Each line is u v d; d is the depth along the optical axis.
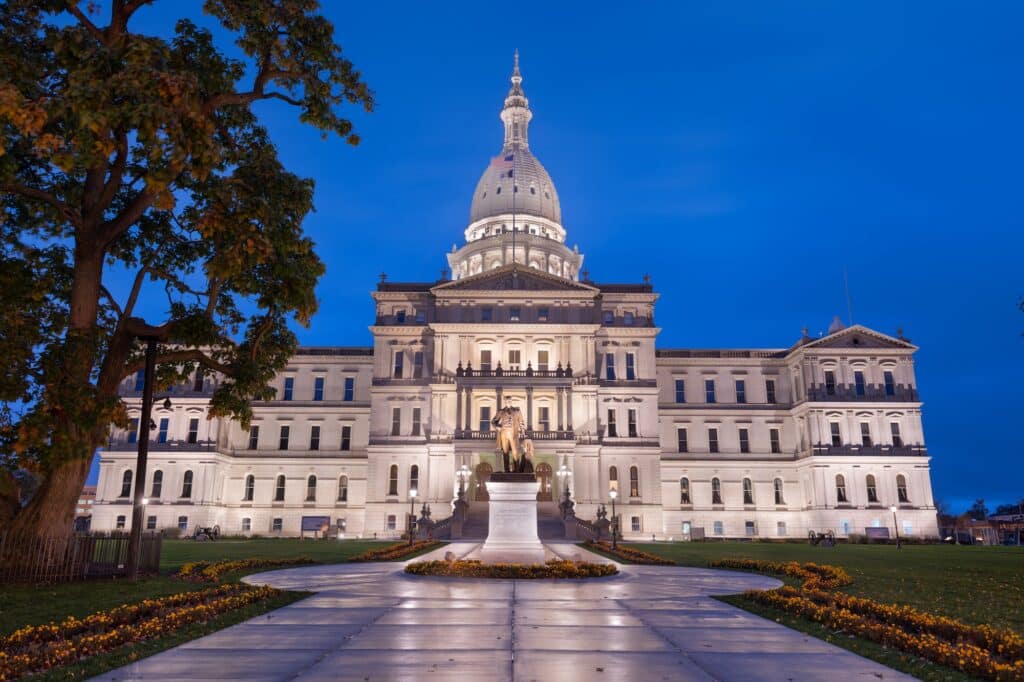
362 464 91.00
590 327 82.56
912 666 11.16
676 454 93.06
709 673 10.63
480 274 85.88
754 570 29.81
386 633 13.62
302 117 26.47
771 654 11.96
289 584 22.48
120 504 85.50
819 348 90.94
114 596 19.20
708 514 91.44
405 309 86.88
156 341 24.97
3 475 22.42
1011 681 10.06
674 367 96.00
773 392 95.38
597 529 62.03
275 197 25.72
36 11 23.11
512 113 135.88
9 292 23.72
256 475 90.94
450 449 79.19
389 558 35.50
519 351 83.19
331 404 92.75
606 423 83.56
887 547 66.44
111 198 25.02
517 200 124.00
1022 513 144.88
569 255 120.12
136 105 19.50
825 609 15.62
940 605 19.27
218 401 26.42
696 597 19.38
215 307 28.41
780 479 92.69
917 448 88.12
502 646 12.41
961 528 108.62
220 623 14.65
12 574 22.39
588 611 16.52
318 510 90.00
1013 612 18.31
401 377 84.31
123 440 87.38
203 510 85.25
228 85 24.64
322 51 25.48
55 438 21.03
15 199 25.30
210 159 20.89
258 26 24.64
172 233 28.45
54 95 19.86
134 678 10.24
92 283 24.73
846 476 87.62
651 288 89.25
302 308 26.25
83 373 22.33
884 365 90.81
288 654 11.79
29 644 12.48
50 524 23.34
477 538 61.78
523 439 30.81
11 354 22.31
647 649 12.27
